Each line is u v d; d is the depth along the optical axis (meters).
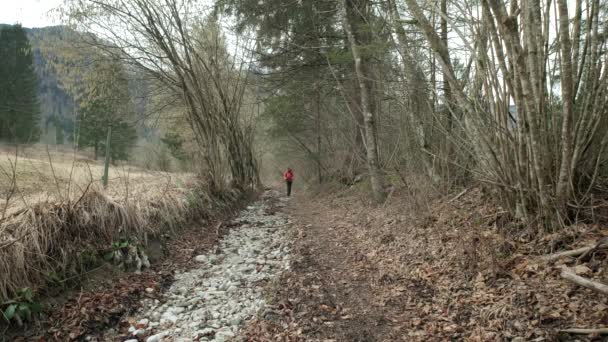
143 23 9.59
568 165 3.80
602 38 4.10
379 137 10.89
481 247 4.39
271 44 12.31
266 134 20.06
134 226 5.96
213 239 7.84
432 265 4.84
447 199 6.59
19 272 3.93
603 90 3.94
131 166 11.83
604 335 2.59
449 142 7.02
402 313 3.93
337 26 12.03
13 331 3.50
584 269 3.22
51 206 4.91
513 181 4.46
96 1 8.84
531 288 3.38
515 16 3.49
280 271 5.62
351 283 4.98
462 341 3.16
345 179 14.87
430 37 4.54
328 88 12.98
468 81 5.64
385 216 7.93
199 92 10.93
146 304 4.51
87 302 4.16
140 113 12.44
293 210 13.41
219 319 4.07
